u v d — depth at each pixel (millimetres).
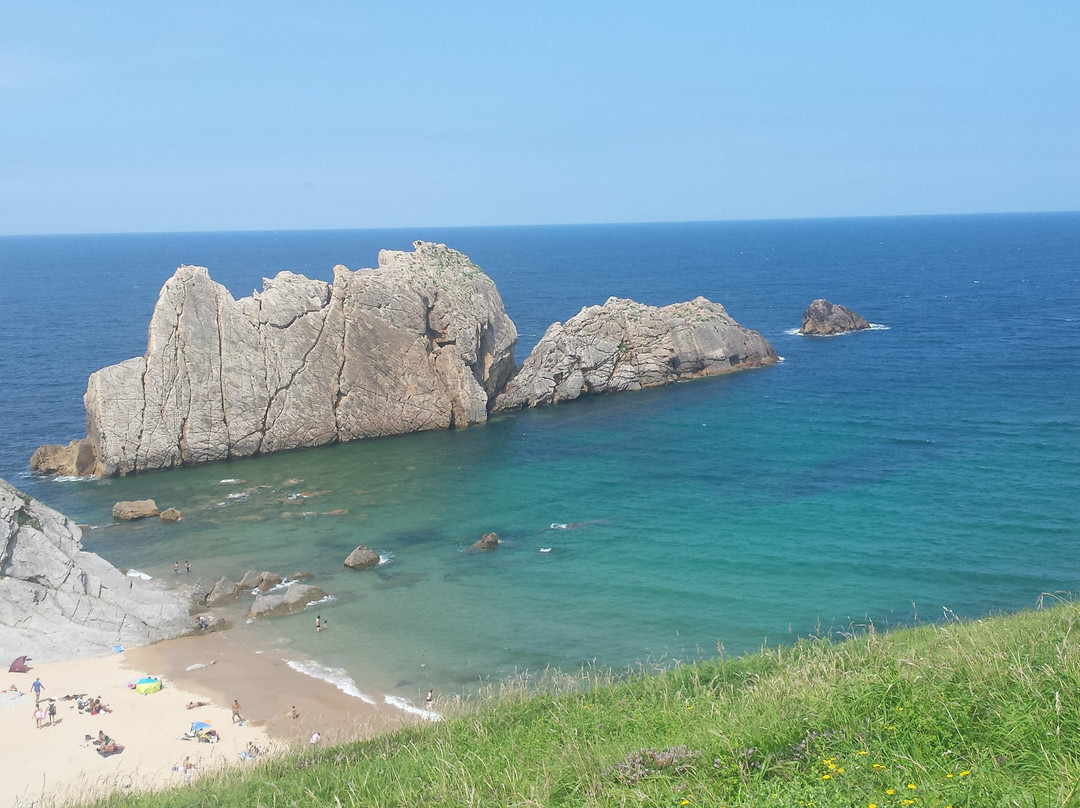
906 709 13430
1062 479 65188
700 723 15859
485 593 50219
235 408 80312
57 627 45656
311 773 19516
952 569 49500
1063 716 12047
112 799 23812
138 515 64875
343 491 70438
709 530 58312
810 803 10789
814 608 45594
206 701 39688
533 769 15344
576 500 66250
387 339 87750
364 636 45625
